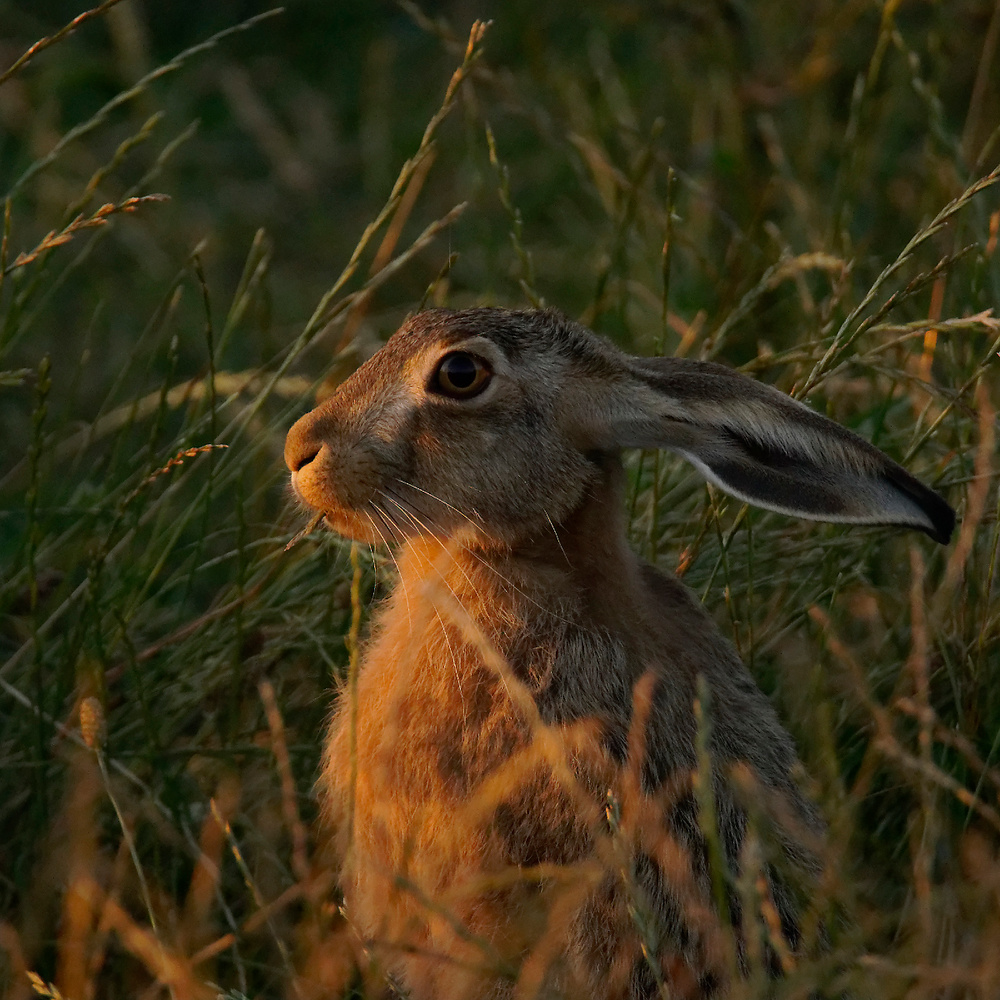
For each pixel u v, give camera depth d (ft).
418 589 25.84
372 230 29.76
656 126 34.99
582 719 24.12
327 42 51.26
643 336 37.86
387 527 25.68
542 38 47.80
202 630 29.73
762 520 31.27
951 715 28.84
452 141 46.68
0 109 45.62
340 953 24.73
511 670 24.48
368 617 28.68
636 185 34.83
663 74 46.37
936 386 28.84
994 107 41.39
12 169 45.44
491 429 25.17
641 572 26.78
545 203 44.47
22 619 30.19
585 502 25.57
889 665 29.25
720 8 43.68
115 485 32.12
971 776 27.71
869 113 38.19
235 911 27.48
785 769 25.89
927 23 43.75
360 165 47.50
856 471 24.04
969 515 27.20
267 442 30.81
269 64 50.11
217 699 29.14
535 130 45.27
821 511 24.58
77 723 27.76
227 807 27.40
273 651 29.07
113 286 42.96
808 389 27.89
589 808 22.04
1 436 38.45
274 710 24.75
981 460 27.07
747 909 20.30
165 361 40.73
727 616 29.96
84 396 39.73
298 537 26.50
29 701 28.09
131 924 24.32
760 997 19.75
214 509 34.45
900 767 27.09
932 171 37.78
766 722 26.04
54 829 26.84
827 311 31.63
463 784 24.31
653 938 20.83
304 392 31.09
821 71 41.91
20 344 40.86
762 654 29.55
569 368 25.52
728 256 36.52
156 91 46.52
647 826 23.31
